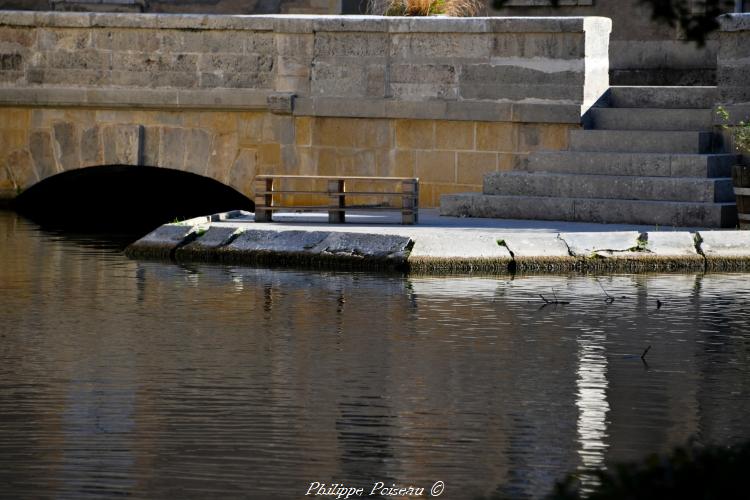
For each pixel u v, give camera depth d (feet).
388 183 148.66
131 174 178.91
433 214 136.67
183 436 64.13
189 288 103.45
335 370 76.69
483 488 56.70
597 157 133.39
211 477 58.18
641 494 38.14
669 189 126.93
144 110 157.99
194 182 182.50
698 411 68.18
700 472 38.70
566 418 67.00
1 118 162.71
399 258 111.14
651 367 77.41
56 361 79.10
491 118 143.02
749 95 132.87
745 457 39.27
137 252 122.01
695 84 166.61
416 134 147.43
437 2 162.91
